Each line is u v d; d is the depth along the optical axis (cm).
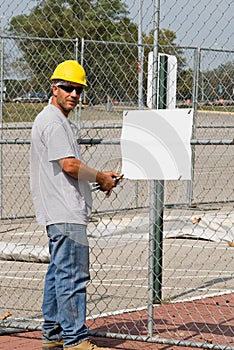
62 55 1178
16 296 815
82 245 570
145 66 1021
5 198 1484
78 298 573
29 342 650
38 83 1177
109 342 650
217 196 1425
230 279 901
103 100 1226
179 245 1093
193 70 1273
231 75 1288
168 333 670
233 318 725
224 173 1902
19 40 1144
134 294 823
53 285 598
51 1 889
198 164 2045
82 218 569
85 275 576
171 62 735
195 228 1145
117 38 1069
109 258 988
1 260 998
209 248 1077
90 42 1103
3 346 636
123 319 718
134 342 650
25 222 1266
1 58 1168
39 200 585
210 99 1306
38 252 982
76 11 908
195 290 845
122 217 1034
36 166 584
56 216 566
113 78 1204
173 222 1151
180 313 741
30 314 744
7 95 1195
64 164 557
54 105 579
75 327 574
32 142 580
